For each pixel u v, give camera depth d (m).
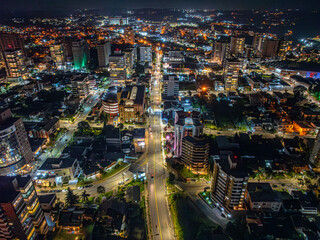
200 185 189.38
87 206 163.88
